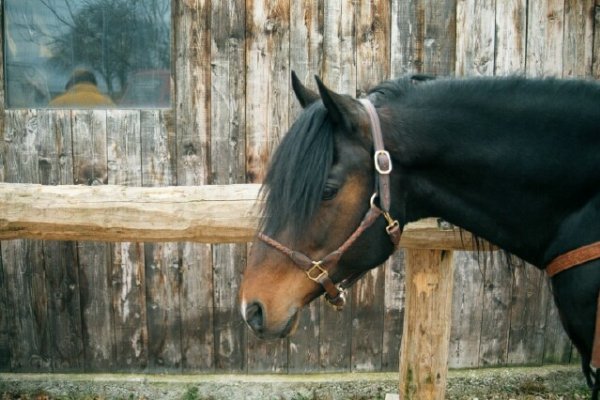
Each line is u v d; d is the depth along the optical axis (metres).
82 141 3.19
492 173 1.52
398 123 1.51
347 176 1.43
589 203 1.51
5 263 3.29
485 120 1.52
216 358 3.35
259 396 3.25
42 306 3.31
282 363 3.36
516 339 3.42
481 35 3.18
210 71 3.16
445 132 1.51
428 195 1.57
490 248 1.91
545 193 1.52
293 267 1.45
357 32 3.16
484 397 3.27
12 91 3.22
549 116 1.51
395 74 3.19
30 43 3.19
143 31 3.18
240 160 3.21
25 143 3.19
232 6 3.12
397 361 3.37
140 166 3.21
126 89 3.22
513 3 3.18
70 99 3.23
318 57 3.16
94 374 3.34
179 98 3.17
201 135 3.19
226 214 2.10
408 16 3.16
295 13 3.14
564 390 3.35
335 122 1.43
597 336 1.44
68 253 3.27
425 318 2.28
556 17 3.21
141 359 3.34
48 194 2.13
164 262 3.28
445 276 2.27
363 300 3.33
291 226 1.42
